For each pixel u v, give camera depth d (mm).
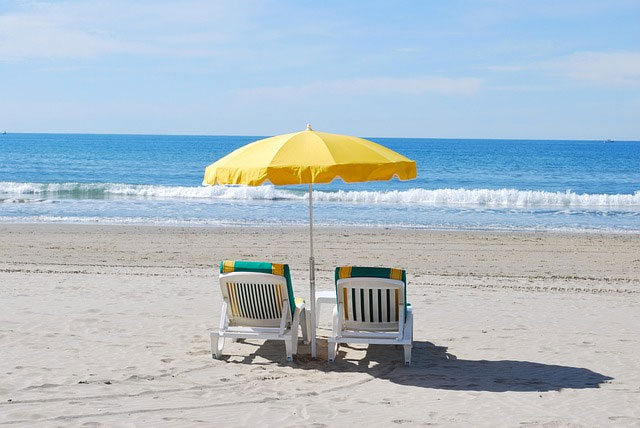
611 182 50188
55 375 6590
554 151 124188
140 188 34812
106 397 5910
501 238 20516
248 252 17266
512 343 8461
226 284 7594
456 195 32406
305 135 6848
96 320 9320
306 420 5402
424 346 8320
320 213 27047
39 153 91500
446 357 7809
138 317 9578
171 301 10781
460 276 14078
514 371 7188
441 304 10922
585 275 14672
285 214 26625
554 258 17016
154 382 6484
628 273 15055
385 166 6516
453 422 5410
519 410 5773
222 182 6660
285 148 6609
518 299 11453
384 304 7445
